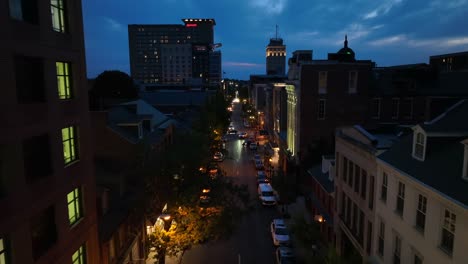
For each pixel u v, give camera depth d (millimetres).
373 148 17766
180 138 27969
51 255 12352
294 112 42625
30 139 11531
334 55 41281
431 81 39906
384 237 16469
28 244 11016
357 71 37656
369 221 18328
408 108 38500
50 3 12719
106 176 21750
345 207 22688
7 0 10070
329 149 37156
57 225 12859
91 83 73062
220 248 25703
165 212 21234
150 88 134000
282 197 32375
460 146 12703
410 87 38625
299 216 24844
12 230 10242
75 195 14734
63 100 13445
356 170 20469
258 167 48344
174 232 20062
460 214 10688
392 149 16703
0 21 9773
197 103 75875
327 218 26469
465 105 14938
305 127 38500
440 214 11859
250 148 65000
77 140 14773
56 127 12852
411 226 13812
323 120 38344
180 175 21203
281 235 25922
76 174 14383
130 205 21297
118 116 30016
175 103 75688
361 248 19297
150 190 21062
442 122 14156
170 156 21203
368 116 38375
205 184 21609
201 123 48250
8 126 10086
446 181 11789
